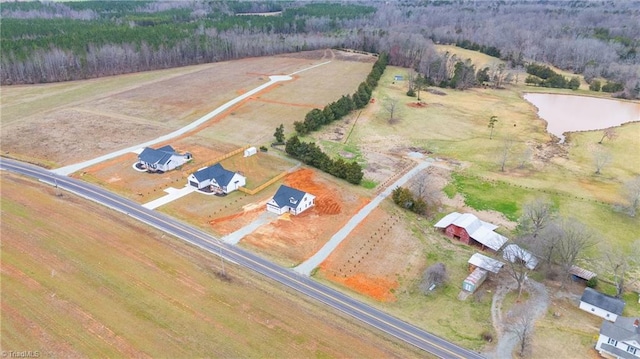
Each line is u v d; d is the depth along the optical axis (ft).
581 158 308.40
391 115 369.30
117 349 140.26
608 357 146.41
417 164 291.79
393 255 197.57
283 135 314.35
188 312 156.56
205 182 246.47
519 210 239.30
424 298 172.86
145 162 269.23
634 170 289.74
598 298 167.22
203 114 369.30
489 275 187.42
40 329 146.72
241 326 151.64
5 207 220.02
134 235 200.23
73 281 169.37
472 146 325.21
